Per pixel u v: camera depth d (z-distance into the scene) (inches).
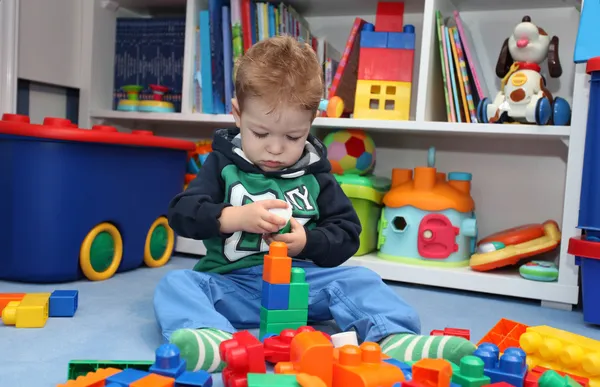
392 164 72.8
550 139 63.9
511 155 67.7
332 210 41.7
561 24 65.2
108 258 55.2
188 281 36.3
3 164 50.3
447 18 65.5
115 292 49.1
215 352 29.4
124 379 23.5
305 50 38.8
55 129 48.4
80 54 76.0
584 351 31.1
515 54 60.6
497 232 66.4
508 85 58.6
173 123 81.4
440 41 61.3
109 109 78.8
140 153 57.9
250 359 26.0
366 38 64.7
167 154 62.1
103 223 54.4
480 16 68.7
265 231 34.5
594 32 49.4
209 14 68.4
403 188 61.8
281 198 39.1
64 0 72.8
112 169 54.4
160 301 35.3
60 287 50.2
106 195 54.0
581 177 50.4
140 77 77.9
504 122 58.8
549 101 56.8
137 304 45.3
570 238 48.5
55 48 72.0
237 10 66.8
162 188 61.7
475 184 69.3
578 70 52.1
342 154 63.3
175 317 33.3
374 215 65.3
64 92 75.1
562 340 32.3
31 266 50.0
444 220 59.1
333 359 25.5
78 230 51.4
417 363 23.3
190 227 36.7
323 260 38.8
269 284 32.4
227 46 68.0
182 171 65.3
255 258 39.6
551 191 66.1
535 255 62.4
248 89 35.8
